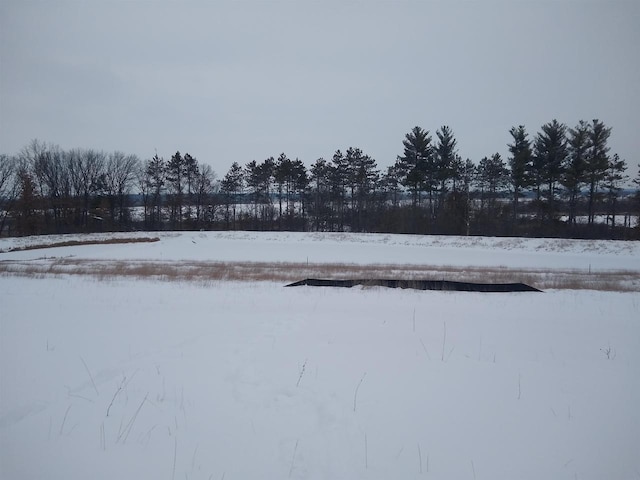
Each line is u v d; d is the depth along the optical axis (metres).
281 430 3.99
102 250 29.83
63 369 5.41
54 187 53.09
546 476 3.40
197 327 7.54
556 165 41.91
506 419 4.32
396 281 12.91
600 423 4.28
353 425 4.12
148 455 3.54
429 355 6.23
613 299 10.91
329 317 8.44
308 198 60.56
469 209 44.34
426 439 3.90
